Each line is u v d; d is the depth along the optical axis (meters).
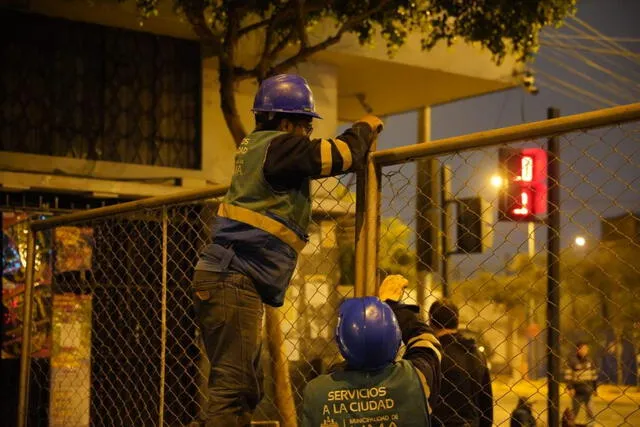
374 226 3.69
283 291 3.44
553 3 9.59
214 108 10.91
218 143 10.91
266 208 3.37
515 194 4.03
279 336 5.79
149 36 10.52
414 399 2.93
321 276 8.03
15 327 8.51
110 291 8.04
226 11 8.91
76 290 7.98
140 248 7.68
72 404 7.82
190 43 10.84
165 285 5.02
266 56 8.77
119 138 10.18
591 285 3.38
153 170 10.19
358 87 14.20
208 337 3.45
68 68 9.89
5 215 8.63
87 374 7.88
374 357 2.96
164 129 10.54
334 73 12.34
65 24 9.89
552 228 3.38
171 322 7.90
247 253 3.38
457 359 4.58
